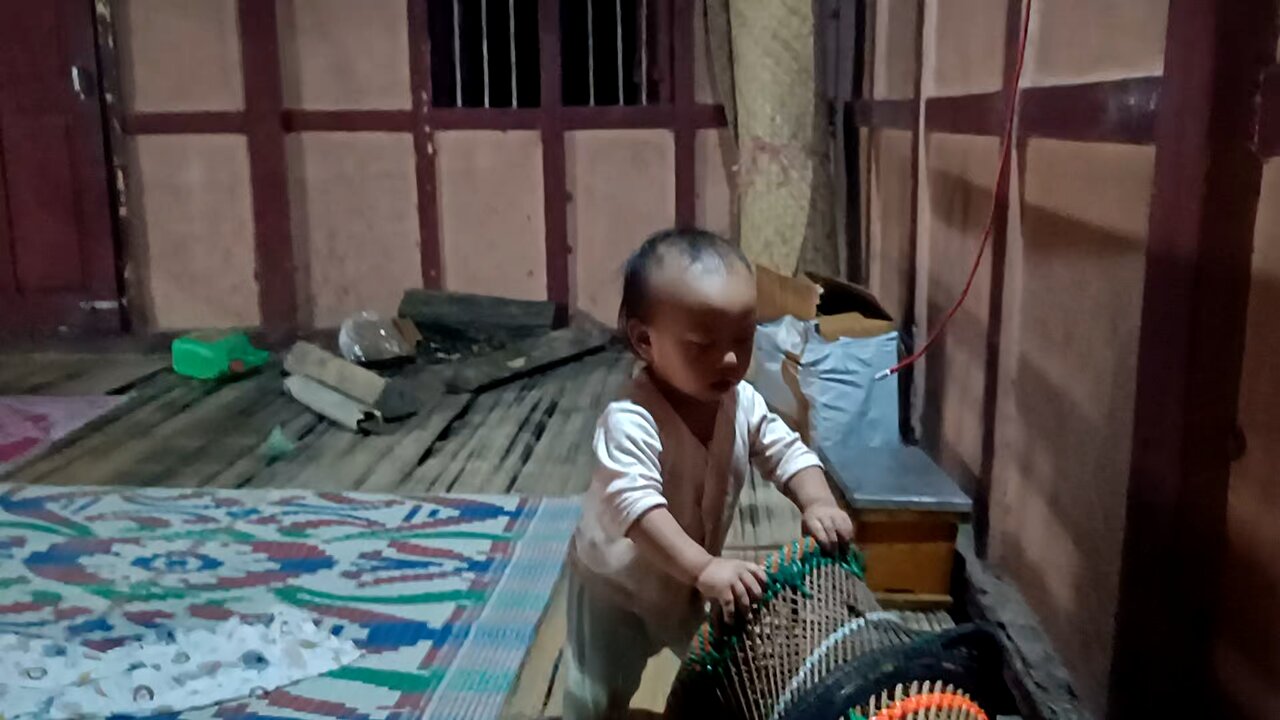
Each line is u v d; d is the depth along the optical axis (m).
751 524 2.82
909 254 3.32
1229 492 1.41
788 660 1.38
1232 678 1.40
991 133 2.40
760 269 3.48
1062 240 1.97
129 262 5.16
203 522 2.88
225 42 4.97
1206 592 1.45
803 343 2.91
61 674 2.08
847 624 1.39
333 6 4.98
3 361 4.74
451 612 2.38
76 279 5.12
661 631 1.69
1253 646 1.35
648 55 5.02
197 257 5.17
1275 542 1.30
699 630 1.48
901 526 2.35
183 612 2.37
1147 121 1.57
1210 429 1.42
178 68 5.00
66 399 4.11
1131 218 1.66
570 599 1.76
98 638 2.25
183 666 2.12
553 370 4.53
